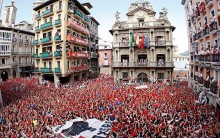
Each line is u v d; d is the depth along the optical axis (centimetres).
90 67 6538
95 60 7288
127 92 3381
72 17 5034
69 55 4653
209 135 1633
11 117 2241
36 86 4372
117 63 5122
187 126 1875
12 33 6231
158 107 2491
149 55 5009
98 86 4091
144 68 5000
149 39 4969
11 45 6172
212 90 2372
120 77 5156
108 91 3484
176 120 2053
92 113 2275
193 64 3625
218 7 2303
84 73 6016
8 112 2436
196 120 2022
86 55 5653
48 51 4962
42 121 2116
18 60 6531
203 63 2859
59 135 1722
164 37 4931
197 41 3275
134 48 5091
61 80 4947
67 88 4062
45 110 2492
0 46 5844
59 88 4088
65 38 4634
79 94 3306
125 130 1844
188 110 2333
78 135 1669
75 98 3027
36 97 3180
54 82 4750
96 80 5275
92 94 3272
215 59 2320
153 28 4950
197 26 3281
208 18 2670
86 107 2523
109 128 1800
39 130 1895
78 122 1900
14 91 3831
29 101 2930
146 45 4869
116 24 5191
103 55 7862
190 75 3941
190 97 2948
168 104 2589
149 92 3316
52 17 4950
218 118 2103
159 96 3019
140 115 2195
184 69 7031
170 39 4875
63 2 4653
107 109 2455
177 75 6794
